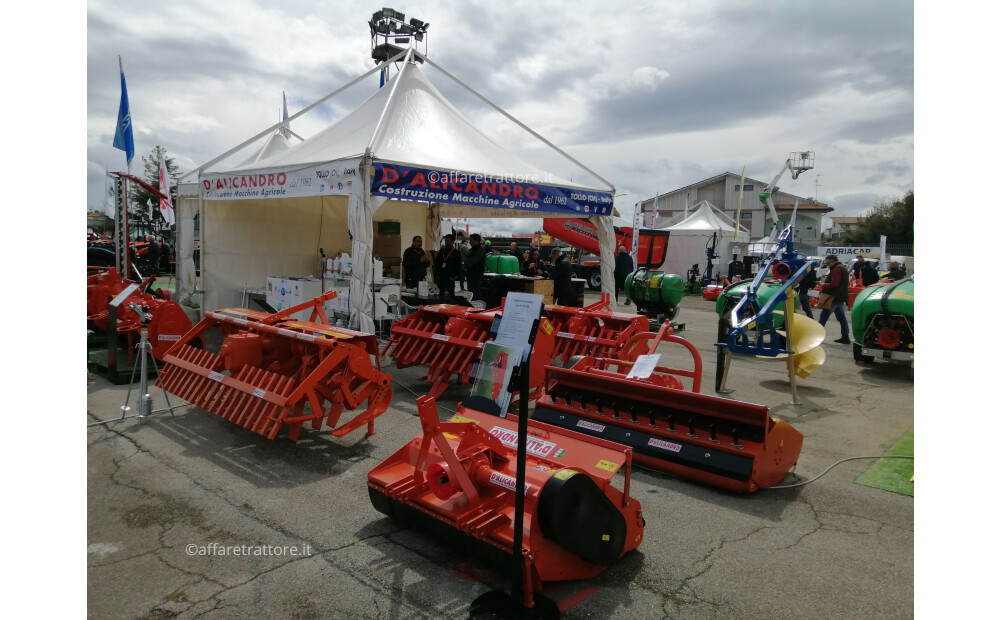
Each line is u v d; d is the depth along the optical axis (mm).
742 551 3535
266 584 3084
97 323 8523
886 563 3410
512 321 4039
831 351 10742
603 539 3104
